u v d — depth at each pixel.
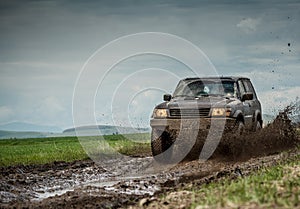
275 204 9.27
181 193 11.66
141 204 10.89
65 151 24.81
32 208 11.59
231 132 17.70
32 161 20.70
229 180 13.06
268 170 13.63
